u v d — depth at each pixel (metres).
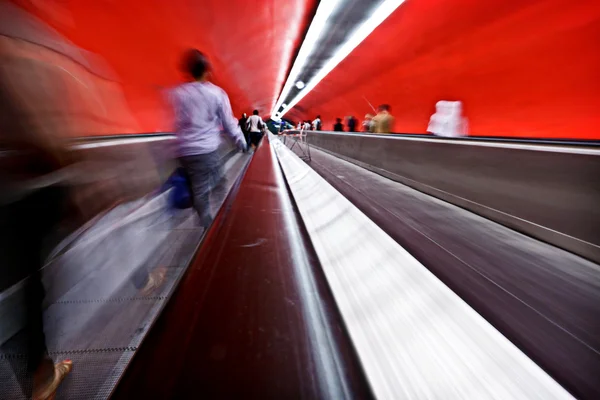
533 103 5.22
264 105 28.41
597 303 1.36
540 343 1.10
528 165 2.21
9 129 0.86
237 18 5.79
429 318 0.81
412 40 6.92
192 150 2.51
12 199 0.92
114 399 0.50
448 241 2.09
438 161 3.54
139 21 4.41
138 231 3.10
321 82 14.48
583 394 0.88
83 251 2.20
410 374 0.65
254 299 0.87
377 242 1.32
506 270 1.67
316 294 0.95
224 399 0.53
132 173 3.31
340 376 0.62
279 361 0.63
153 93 5.90
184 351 0.63
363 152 6.82
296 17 6.59
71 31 3.62
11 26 0.81
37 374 1.24
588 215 1.79
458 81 6.92
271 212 1.89
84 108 1.12
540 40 4.51
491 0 4.62
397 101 10.51
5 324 1.15
